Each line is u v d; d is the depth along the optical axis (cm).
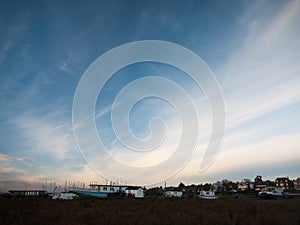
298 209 1302
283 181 5512
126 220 961
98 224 920
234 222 910
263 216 977
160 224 907
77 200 2134
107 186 3356
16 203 1698
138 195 3155
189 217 999
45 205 1614
